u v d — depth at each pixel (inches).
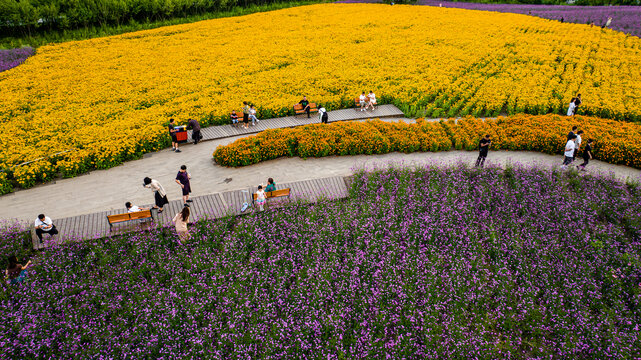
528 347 480.4
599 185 757.9
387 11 2472.9
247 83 1363.2
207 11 2496.3
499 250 605.6
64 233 644.7
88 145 922.1
